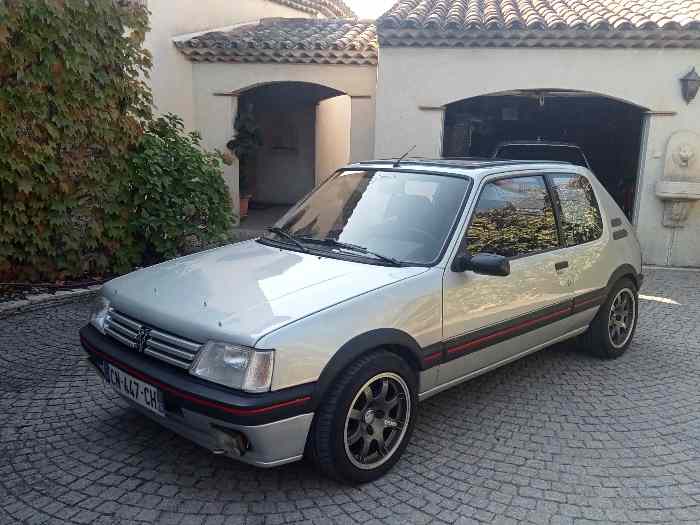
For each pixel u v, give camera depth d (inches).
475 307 154.4
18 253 256.1
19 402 169.6
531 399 181.0
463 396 182.7
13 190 245.0
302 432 121.6
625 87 362.0
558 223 187.2
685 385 193.3
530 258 172.6
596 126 503.5
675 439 158.4
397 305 136.6
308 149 613.0
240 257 162.1
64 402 170.1
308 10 690.2
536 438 157.2
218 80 462.9
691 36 342.0
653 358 217.5
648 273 355.9
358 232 164.1
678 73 355.3
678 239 372.2
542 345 185.0
